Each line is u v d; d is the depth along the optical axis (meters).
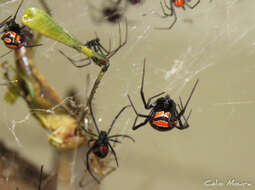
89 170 0.23
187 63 0.31
